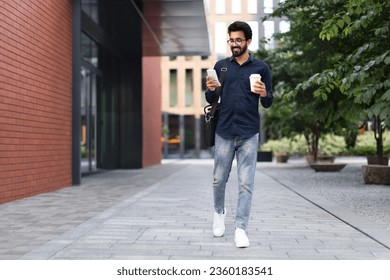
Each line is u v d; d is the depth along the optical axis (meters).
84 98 17.84
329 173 18.81
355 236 5.84
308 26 12.76
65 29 12.88
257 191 11.80
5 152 9.18
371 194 10.77
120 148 23.91
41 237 5.79
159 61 33.72
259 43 17.31
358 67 7.52
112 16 17.31
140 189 12.39
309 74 13.98
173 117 52.97
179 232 6.11
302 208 8.55
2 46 8.97
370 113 7.26
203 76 52.66
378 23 9.34
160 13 16.97
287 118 23.20
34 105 10.67
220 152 5.53
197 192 11.54
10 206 8.77
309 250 5.05
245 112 5.39
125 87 23.84
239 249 5.11
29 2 10.30
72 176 13.62
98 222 6.86
